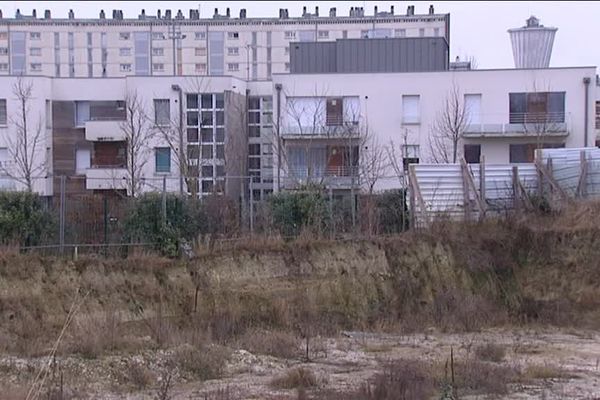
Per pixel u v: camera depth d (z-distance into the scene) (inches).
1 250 904.9
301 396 576.7
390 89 2090.3
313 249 1061.8
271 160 2207.2
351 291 1047.6
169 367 669.3
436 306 1056.2
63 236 948.6
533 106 2063.2
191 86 2212.1
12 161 2112.5
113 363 681.6
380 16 4490.7
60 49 4682.6
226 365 718.5
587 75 2050.9
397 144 2074.3
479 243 1139.9
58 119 2235.5
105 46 4675.2
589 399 591.5
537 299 1103.6
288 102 2106.3
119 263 948.0
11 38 4699.8
